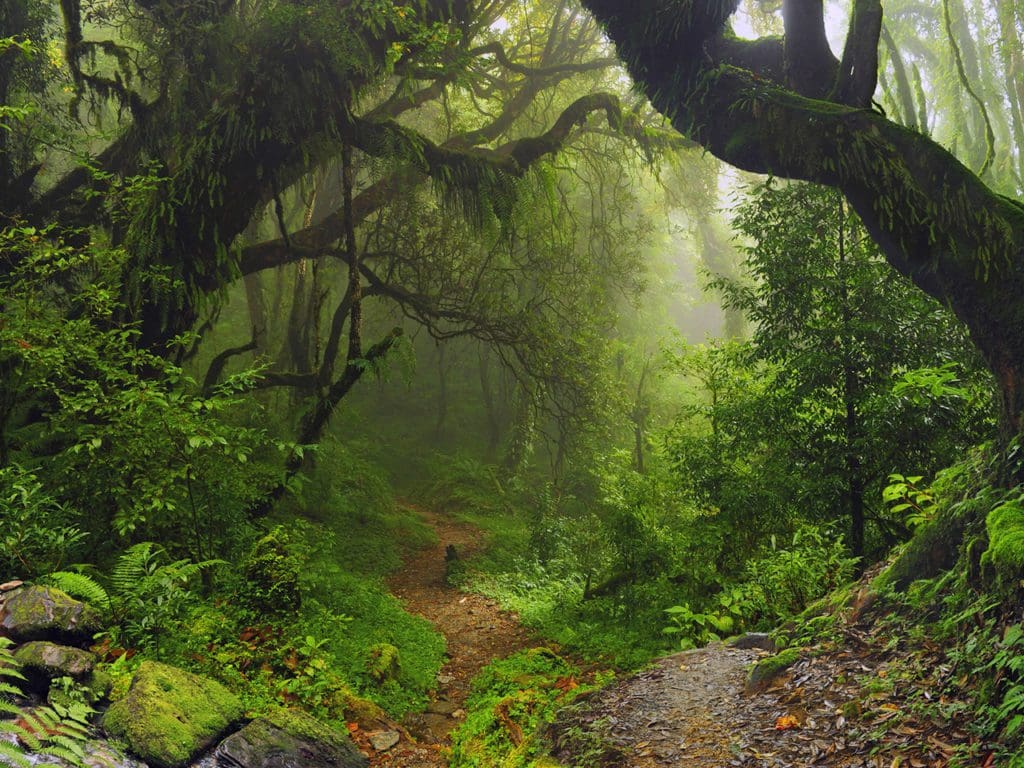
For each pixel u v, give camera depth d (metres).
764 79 6.09
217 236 9.55
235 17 10.87
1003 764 3.14
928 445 7.77
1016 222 4.86
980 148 13.12
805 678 4.74
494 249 13.56
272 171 9.97
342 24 9.27
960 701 3.77
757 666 5.11
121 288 8.93
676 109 6.34
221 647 5.52
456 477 21.83
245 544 7.83
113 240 10.09
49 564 5.17
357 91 10.14
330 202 18.88
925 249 5.30
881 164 5.28
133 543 6.91
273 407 17.78
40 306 6.77
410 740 5.86
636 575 10.06
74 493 6.45
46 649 3.87
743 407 9.14
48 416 7.47
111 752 3.50
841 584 6.95
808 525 8.48
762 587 7.49
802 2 5.88
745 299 9.17
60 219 10.76
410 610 11.01
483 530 18.44
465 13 10.78
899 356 7.93
